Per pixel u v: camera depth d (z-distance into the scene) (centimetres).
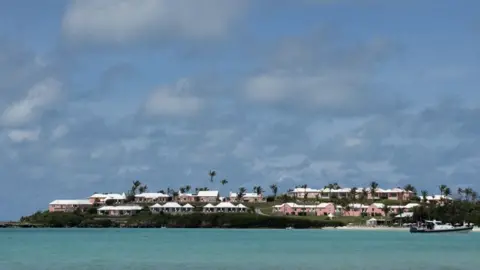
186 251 13250
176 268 9500
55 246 15212
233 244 16225
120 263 10300
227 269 9350
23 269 9388
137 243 16775
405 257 11625
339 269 9319
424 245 15800
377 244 16362
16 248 14375
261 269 9331
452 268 9438
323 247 14862
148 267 9644
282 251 13275
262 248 14362
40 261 10700
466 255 12125
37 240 18700
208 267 9650
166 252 12938
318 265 9981
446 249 14038
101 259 11125
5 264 10162
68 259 11112
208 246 15188
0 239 19375
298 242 17412
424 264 10112
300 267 9650
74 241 17862
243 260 10919
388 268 9462
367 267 9631
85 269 9344
